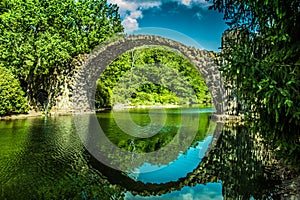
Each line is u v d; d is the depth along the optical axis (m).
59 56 14.18
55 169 4.50
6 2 14.27
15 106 12.37
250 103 2.94
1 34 13.44
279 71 2.49
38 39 14.02
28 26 14.00
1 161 4.88
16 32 13.62
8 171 4.31
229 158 5.55
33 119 11.35
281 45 2.90
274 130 2.88
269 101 2.53
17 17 13.43
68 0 15.48
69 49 14.94
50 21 15.16
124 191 3.72
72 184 3.85
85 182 3.96
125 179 4.21
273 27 2.95
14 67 13.27
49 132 8.13
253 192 3.65
